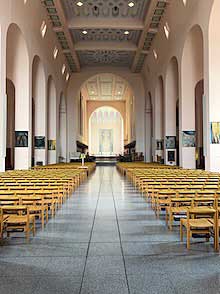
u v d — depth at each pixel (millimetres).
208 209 5418
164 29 21438
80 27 22484
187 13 16922
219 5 13523
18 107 17938
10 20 14445
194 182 8828
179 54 19250
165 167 19625
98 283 3799
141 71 33344
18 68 17656
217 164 14266
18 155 18047
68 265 4398
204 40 14695
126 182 17328
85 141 49281
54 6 18984
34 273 4125
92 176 22125
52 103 26641
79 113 39375
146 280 3877
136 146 34375
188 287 3682
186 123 19312
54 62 25484
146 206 9273
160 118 27328
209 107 14250
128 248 5156
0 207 5641
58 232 6234
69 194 11336
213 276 3988
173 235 5953
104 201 10281
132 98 40375
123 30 24156
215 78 14164
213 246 5219
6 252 4984
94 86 43000
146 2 20250
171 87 23109
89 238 5785
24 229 6238
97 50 27531
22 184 8695
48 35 21719
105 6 20984
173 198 6703
